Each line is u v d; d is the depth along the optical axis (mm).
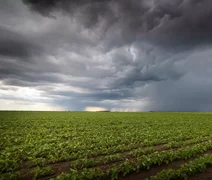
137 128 26359
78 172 9234
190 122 36312
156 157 10641
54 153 12469
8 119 36406
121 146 14344
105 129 24969
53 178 8070
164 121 38156
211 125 31266
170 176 8391
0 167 9227
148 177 8773
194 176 8852
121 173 9039
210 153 12906
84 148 13711
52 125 27906
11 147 13578
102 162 10617
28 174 8930
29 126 26422
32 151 12656
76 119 40500
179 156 11367
